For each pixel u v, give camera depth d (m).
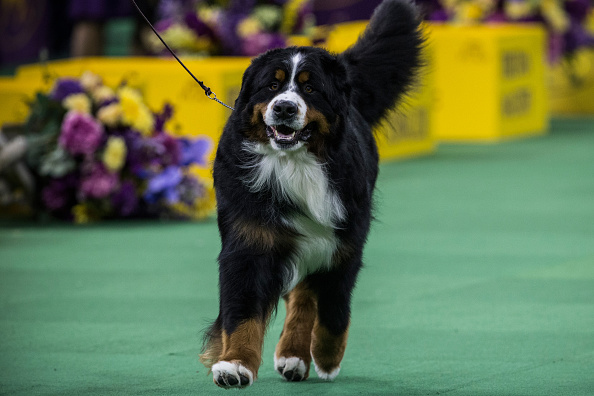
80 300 9.69
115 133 13.95
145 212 14.27
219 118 15.79
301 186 6.74
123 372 7.34
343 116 6.85
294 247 6.86
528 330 8.50
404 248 12.17
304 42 18.64
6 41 25.66
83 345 8.11
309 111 6.61
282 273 6.88
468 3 25.95
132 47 21.47
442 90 23.38
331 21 25.03
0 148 13.91
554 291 9.96
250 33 17.73
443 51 23.22
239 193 6.76
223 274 6.73
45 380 7.12
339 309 7.06
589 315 9.00
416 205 15.20
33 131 14.15
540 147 22.12
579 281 10.39
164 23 18.50
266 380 7.18
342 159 6.87
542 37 24.75
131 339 8.29
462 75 23.22
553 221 13.88
